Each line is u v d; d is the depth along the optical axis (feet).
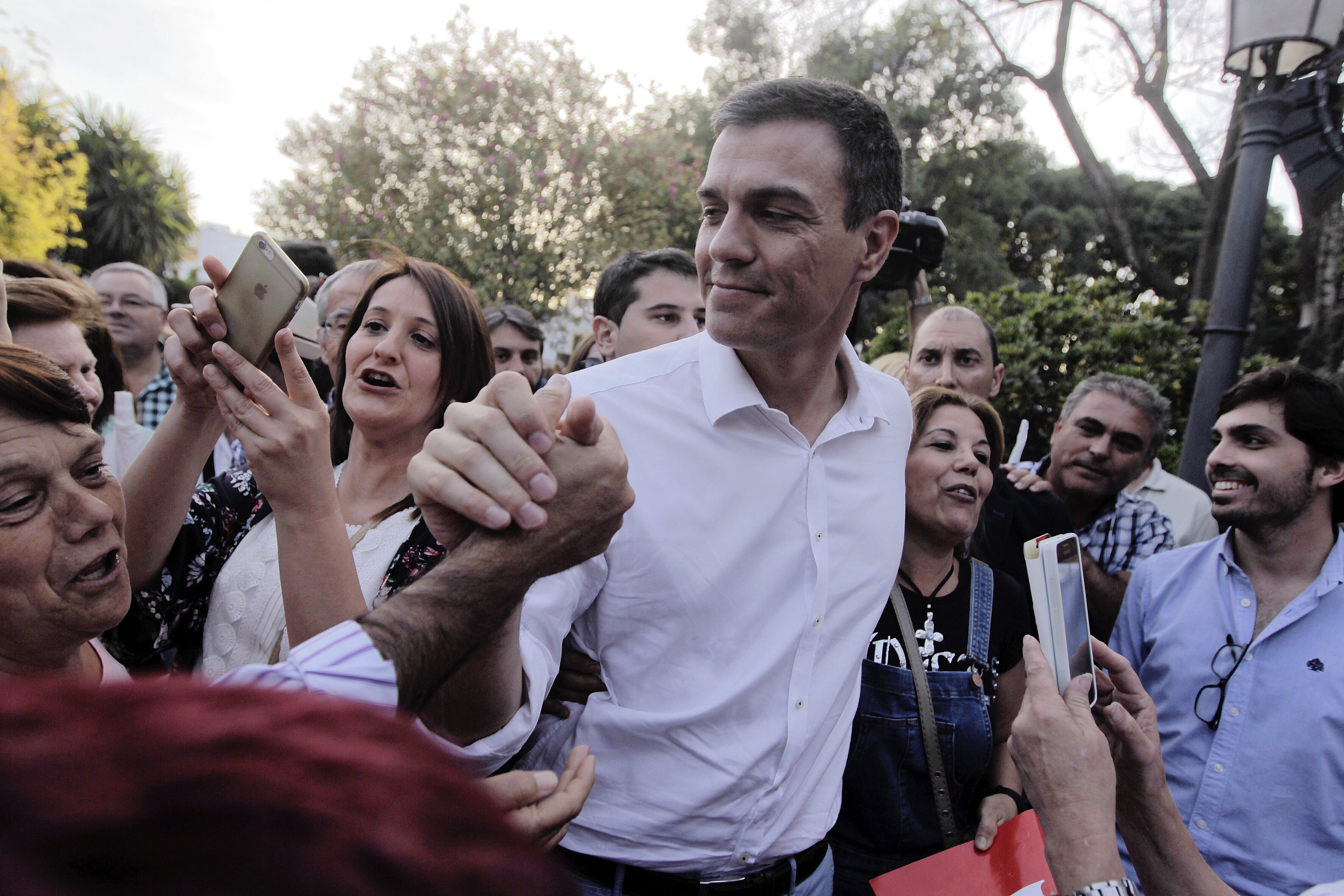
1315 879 5.97
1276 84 10.39
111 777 0.93
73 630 3.62
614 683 4.56
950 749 6.20
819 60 45.03
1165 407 10.00
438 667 2.30
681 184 42.70
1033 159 52.85
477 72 41.04
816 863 5.08
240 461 9.67
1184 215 48.16
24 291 7.22
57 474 3.47
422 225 38.32
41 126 48.98
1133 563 9.82
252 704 1.12
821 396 4.90
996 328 21.02
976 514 6.68
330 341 9.33
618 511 2.57
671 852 4.50
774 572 4.59
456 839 1.03
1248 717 6.40
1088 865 3.66
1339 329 24.03
